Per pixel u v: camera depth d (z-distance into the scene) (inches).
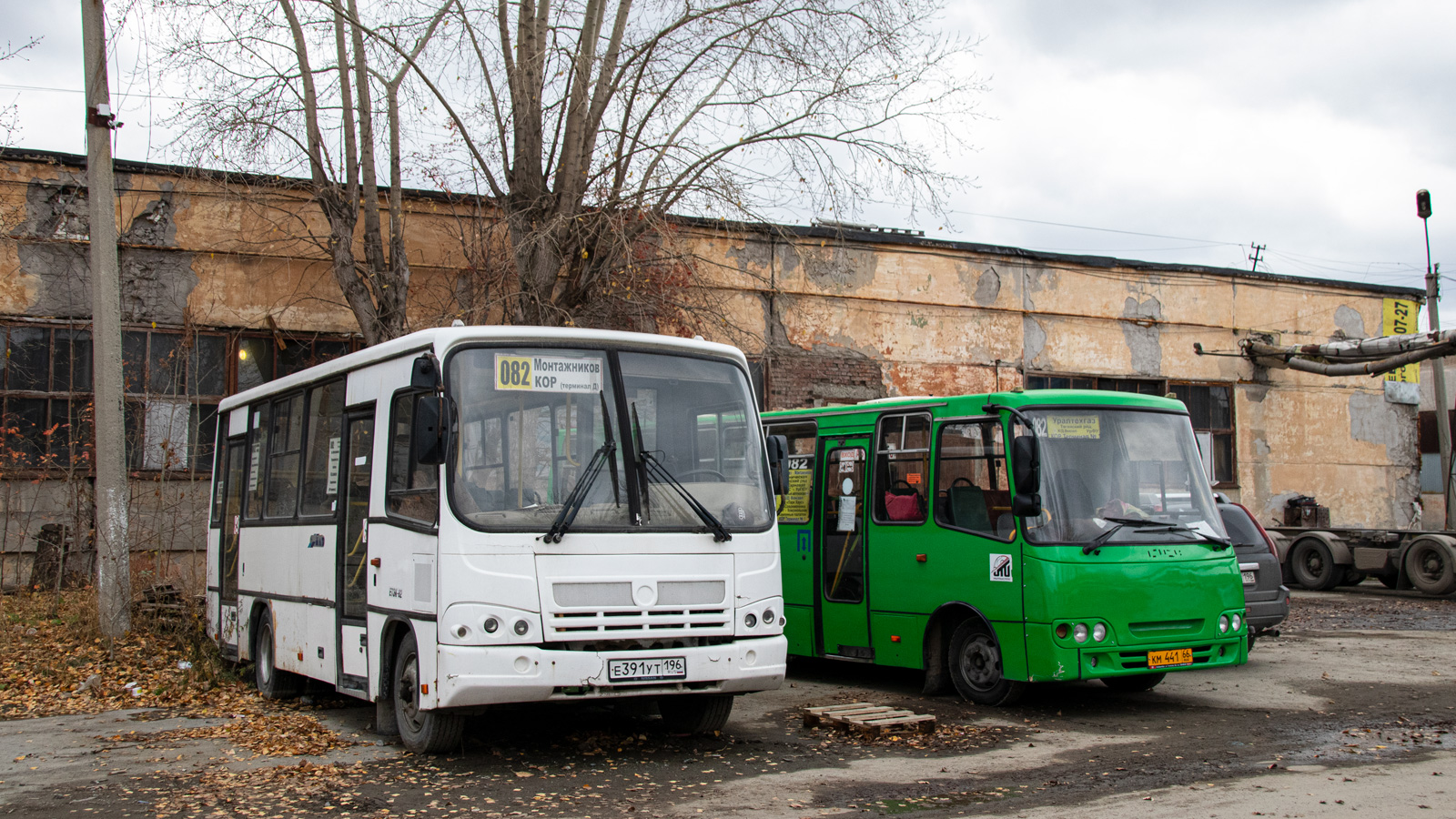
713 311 680.4
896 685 459.8
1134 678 433.7
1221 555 397.4
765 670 310.5
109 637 517.0
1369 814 242.8
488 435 298.5
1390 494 1166.3
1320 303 1136.8
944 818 247.3
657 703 396.2
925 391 938.7
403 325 656.4
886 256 928.9
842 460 472.4
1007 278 983.0
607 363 316.8
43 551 667.4
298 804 263.9
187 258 711.7
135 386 697.0
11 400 673.6
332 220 654.5
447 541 288.4
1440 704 394.6
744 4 585.6
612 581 296.8
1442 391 1096.2
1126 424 403.5
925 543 422.6
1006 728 356.8
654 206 600.7
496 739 338.3
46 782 287.7
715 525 311.6
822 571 475.2
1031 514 367.2
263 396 455.8
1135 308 1043.9
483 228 702.5
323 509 383.6
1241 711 386.3
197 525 705.0
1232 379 1092.5
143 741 340.8
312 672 382.3
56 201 687.7
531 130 629.3
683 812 255.1
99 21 538.0
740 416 332.5
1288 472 1115.3
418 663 299.9
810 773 294.8
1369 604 783.1
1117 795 265.0
